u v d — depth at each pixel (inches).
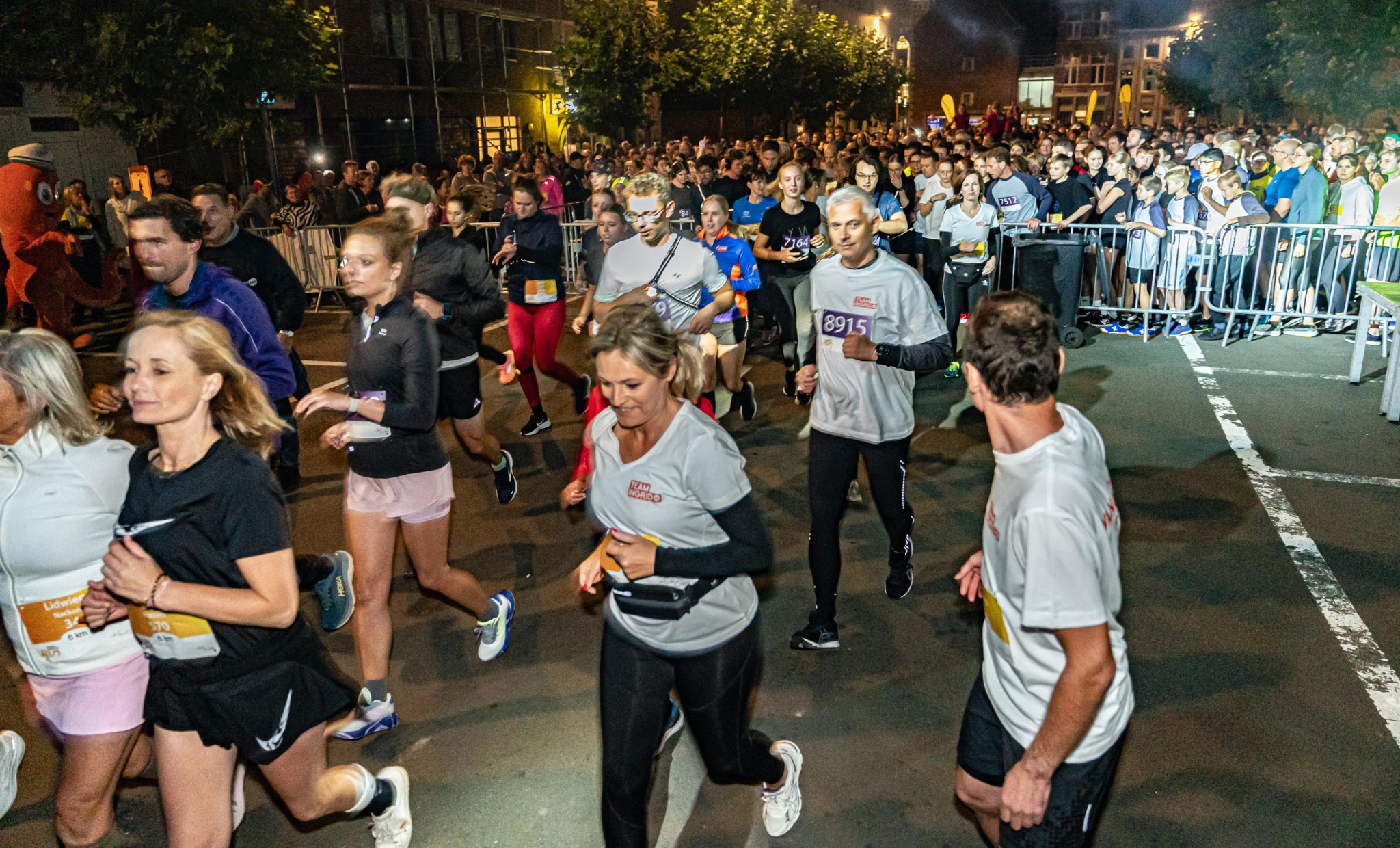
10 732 139.6
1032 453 84.9
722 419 312.7
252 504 95.6
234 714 99.1
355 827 138.3
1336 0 721.0
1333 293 394.3
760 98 1289.4
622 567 103.8
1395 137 577.3
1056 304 385.1
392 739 156.6
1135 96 3159.5
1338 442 277.3
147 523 95.3
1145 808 135.3
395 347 145.0
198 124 581.0
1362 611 186.4
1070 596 81.1
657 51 1046.4
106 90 546.9
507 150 1280.8
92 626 100.0
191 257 192.5
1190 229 391.5
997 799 101.4
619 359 98.5
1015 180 425.1
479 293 221.1
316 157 952.9
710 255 205.6
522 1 1296.8
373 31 1036.5
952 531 228.2
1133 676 166.6
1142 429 292.2
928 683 167.8
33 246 401.4
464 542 230.7
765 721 157.6
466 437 236.4
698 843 131.4
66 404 104.1
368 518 152.2
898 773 144.9
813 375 174.9
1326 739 149.1
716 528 107.4
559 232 289.3
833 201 160.7
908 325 163.0
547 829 135.9
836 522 172.2
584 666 176.9
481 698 167.5
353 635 190.9
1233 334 404.2
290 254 530.3
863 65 1460.4
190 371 94.8
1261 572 202.7
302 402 142.4
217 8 566.3
